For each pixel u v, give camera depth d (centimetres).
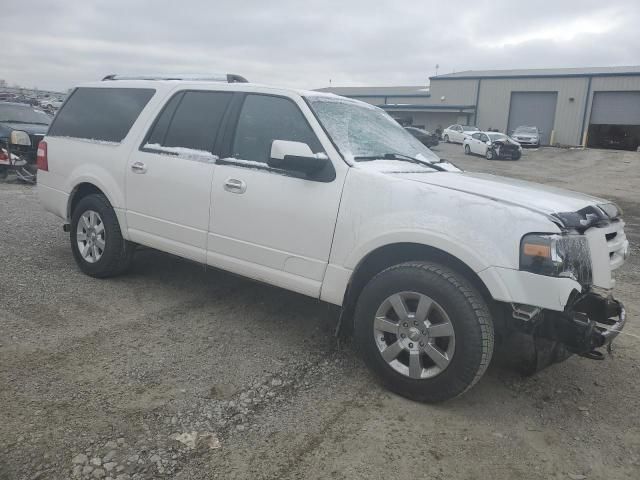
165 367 372
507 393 368
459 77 4928
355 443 301
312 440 302
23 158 1142
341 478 272
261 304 505
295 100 416
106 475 260
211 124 454
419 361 339
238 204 419
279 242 400
